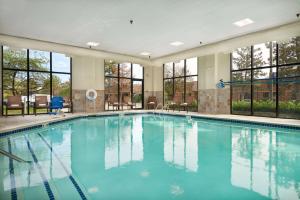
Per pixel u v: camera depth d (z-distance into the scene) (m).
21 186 2.56
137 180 2.77
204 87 10.23
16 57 9.23
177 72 12.48
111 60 11.50
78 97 10.62
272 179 2.81
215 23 6.89
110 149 4.41
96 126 7.59
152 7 5.68
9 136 5.59
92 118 9.62
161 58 12.20
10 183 2.64
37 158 3.74
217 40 8.86
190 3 5.44
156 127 7.39
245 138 5.55
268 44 8.55
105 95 11.98
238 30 7.59
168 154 4.03
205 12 6.00
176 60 11.29
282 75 8.17
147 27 7.30
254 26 7.16
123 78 12.69
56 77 10.30
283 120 7.32
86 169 3.18
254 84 8.99
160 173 3.02
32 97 9.64
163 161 3.59
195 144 4.89
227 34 8.04
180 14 6.15
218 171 3.11
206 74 10.09
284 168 3.24
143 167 3.28
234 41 8.40
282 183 2.67
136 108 13.37
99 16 6.30
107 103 12.05
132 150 4.33
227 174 2.99
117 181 2.73
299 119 7.70
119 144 4.88
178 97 11.99
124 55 11.64
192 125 7.78
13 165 3.35
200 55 9.93
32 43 8.52
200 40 8.88
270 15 6.21
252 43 7.86
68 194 2.35
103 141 5.19
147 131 6.62
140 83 13.55
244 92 9.41
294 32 6.71
